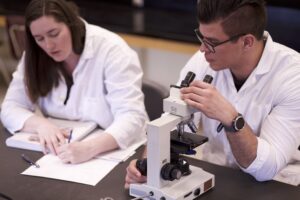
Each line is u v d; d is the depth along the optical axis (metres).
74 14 1.95
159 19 3.55
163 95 2.09
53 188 1.49
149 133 1.34
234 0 1.40
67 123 2.00
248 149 1.49
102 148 1.71
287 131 1.57
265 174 1.51
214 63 1.53
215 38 1.45
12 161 1.68
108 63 1.99
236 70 1.67
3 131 1.97
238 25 1.44
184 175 1.45
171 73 3.53
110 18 3.57
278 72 1.64
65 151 1.67
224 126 1.45
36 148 1.76
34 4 1.85
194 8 3.66
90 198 1.43
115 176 1.56
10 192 1.47
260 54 1.64
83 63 2.00
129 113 1.90
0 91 4.06
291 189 1.48
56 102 2.06
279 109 1.60
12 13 3.68
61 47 1.89
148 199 1.40
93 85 2.02
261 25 1.50
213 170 1.59
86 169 1.61
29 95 2.05
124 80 1.97
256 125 1.70
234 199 1.42
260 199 1.42
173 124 1.36
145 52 3.57
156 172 1.37
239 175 1.55
